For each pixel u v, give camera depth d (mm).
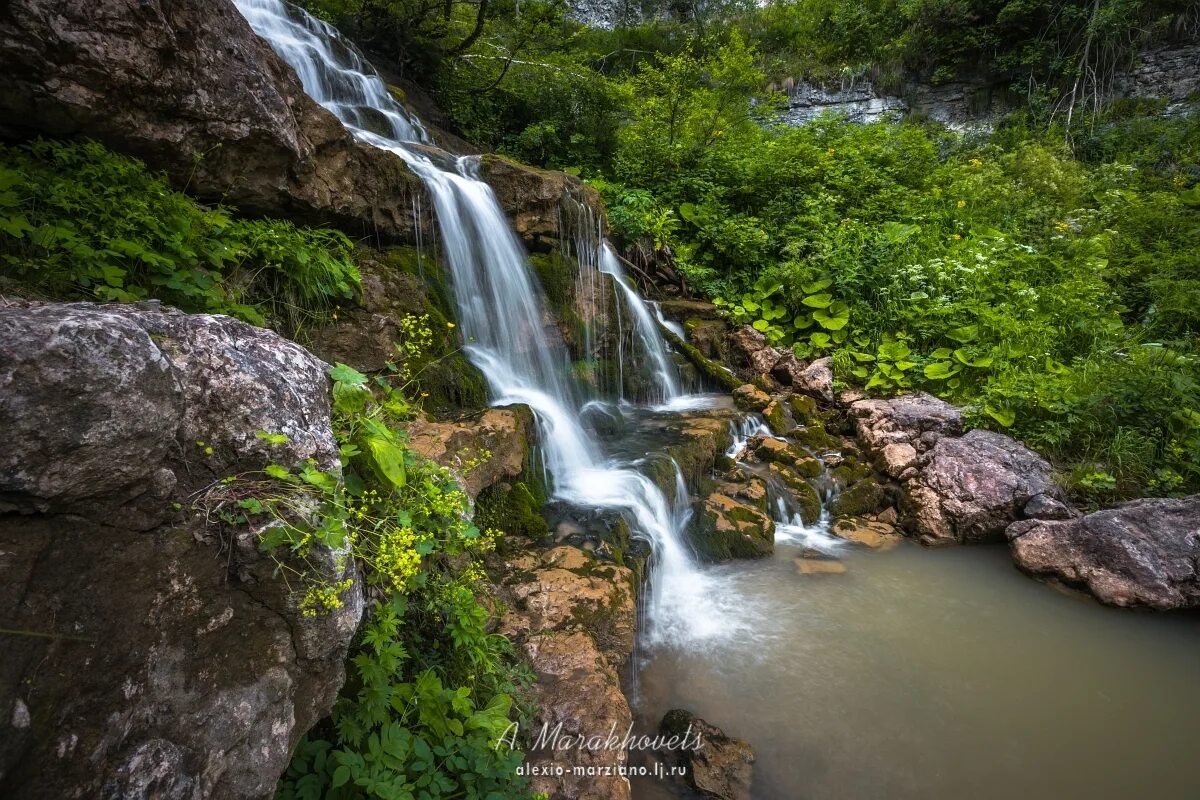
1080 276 8594
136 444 1418
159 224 2955
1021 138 14625
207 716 1495
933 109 17234
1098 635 4574
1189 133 13164
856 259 8719
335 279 4086
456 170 5980
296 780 1926
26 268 2455
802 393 7871
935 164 13195
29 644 1213
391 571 2195
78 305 1550
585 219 7281
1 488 1207
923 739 3518
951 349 7621
